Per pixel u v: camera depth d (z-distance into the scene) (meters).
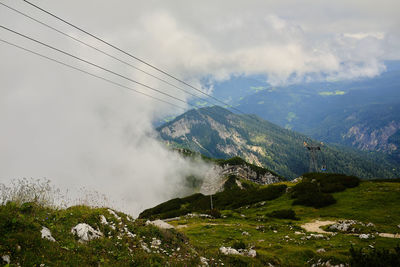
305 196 66.25
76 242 12.61
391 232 33.28
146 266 12.83
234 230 43.00
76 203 17.30
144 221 20.31
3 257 9.15
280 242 32.59
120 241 14.80
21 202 13.82
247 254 23.41
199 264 15.77
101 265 11.57
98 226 15.20
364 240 30.22
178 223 55.41
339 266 20.73
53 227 12.84
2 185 13.69
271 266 21.36
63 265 10.17
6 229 10.61
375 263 16.70
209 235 39.59
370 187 63.97
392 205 49.44
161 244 17.58
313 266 22.25
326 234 36.06
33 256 9.87
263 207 71.31
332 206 57.03
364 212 48.12
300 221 50.47
